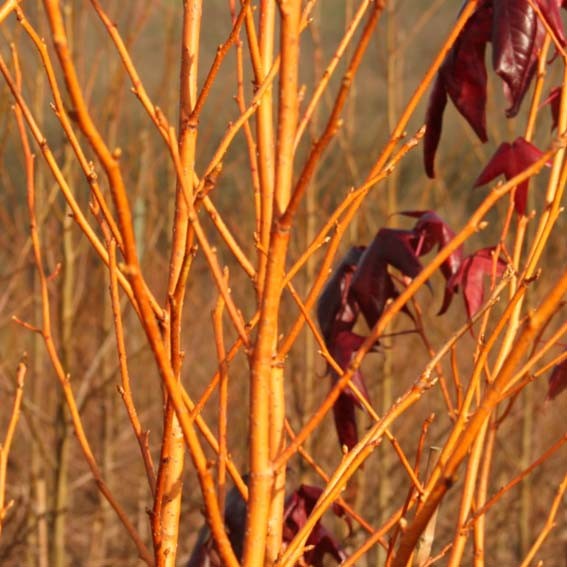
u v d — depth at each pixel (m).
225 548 1.37
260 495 1.44
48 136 8.13
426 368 1.66
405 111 1.58
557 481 9.21
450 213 8.70
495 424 2.01
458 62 2.18
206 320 8.66
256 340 1.42
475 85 2.18
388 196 7.77
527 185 2.15
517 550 8.52
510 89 2.07
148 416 8.86
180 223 1.73
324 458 8.08
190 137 1.72
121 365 1.74
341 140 7.66
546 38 2.06
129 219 1.23
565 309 8.13
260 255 1.65
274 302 1.40
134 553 8.41
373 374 8.40
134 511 8.98
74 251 7.07
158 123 1.62
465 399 1.68
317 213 7.55
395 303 1.53
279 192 1.49
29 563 7.57
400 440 8.41
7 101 6.28
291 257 7.73
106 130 7.66
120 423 8.68
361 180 8.13
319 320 2.43
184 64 1.77
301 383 7.93
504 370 1.44
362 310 2.38
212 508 1.37
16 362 7.75
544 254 8.16
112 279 1.70
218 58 1.69
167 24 7.36
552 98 2.26
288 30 1.43
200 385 8.58
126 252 1.25
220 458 1.55
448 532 8.02
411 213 2.42
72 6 7.09
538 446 8.92
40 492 7.68
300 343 7.99
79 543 8.39
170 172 7.85
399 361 8.50
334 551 2.33
